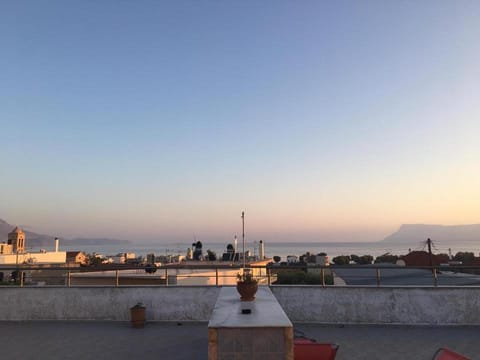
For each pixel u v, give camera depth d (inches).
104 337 321.4
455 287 356.5
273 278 787.4
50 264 1036.5
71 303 380.8
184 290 375.2
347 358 263.9
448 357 191.3
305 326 357.1
